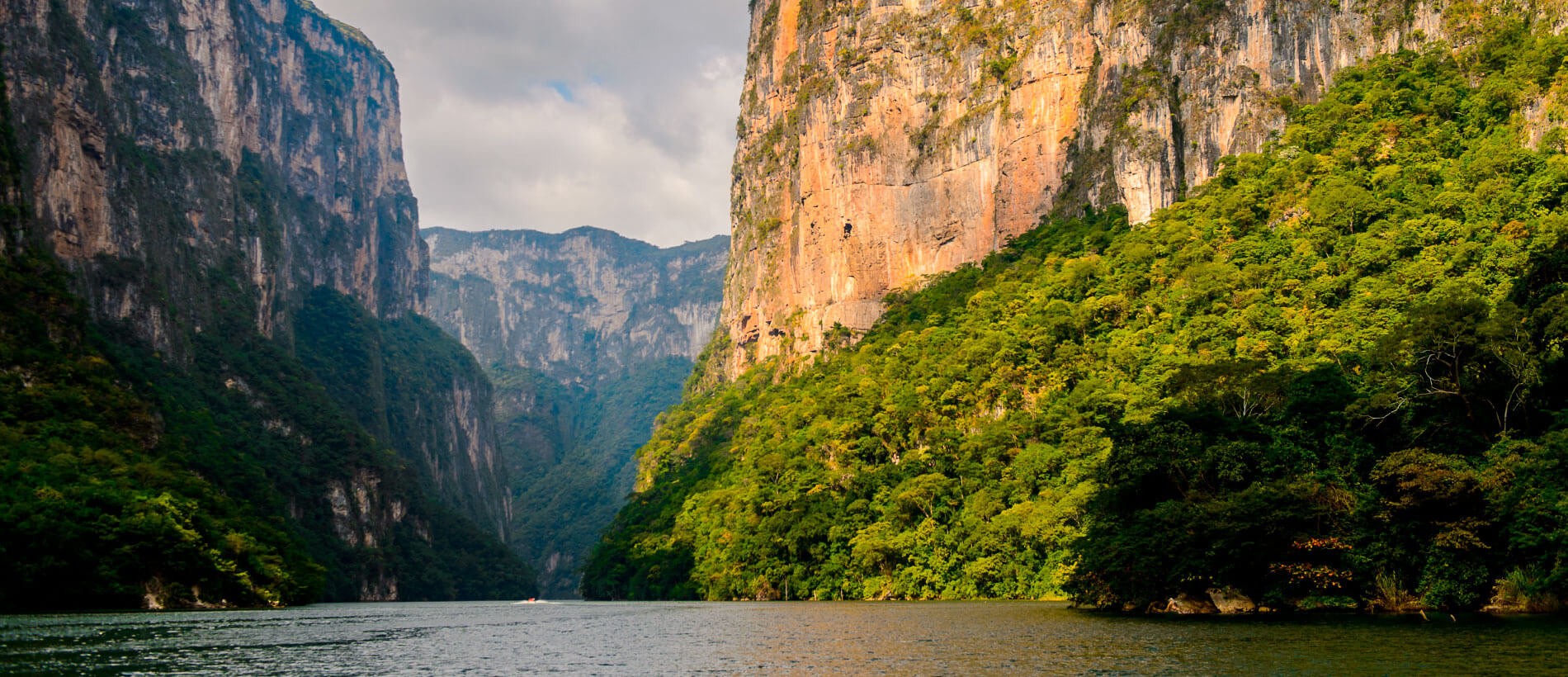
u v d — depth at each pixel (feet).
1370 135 444.14
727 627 258.37
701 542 504.84
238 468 555.69
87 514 312.09
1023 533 342.23
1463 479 222.07
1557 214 322.96
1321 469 245.04
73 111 610.24
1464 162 401.49
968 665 166.30
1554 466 216.74
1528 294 278.87
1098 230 542.16
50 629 232.94
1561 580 210.79
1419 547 228.63
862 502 422.00
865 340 622.95
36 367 436.76
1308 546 225.76
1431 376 249.14
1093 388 387.96
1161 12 574.15
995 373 443.73
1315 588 228.63
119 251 645.10
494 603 596.70
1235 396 282.56
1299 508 227.81
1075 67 621.31
